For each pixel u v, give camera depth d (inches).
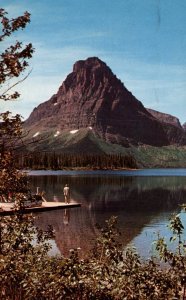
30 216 357.7
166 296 318.0
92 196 2512.3
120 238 1000.2
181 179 5767.7
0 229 342.0
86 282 307.6
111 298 307.6
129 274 320.8
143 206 1932.8
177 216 350.9
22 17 309.4
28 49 311.4
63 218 1371.8
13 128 309.1
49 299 307.6
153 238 994.1
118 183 4308.6
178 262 341.1
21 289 316.8
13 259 322.7
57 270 310.2
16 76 307.3
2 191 317.4
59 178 5433.1
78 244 904.3
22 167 318.7
